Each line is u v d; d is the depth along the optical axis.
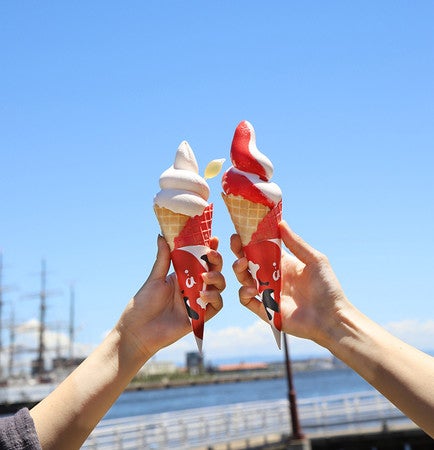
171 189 2.73
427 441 19.19
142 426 17.00
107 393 2.18
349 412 22.47
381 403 22.62
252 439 19.56
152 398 126.50
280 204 2.71
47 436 2.03
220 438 18.97
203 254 2.66
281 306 2.44
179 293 2.55
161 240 2.68
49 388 85.00
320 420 22.03
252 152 2.80
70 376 2.20
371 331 2.14
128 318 2.38
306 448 17.56
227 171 2.83
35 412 2.08
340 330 2.21
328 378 178.00
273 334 2.45
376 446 19.69
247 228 2.69
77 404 2.11
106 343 2.32
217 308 2.63
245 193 2.66
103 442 15.99
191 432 18.58
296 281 2.46
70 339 102.50
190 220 2.70
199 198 2.73
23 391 80.56
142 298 2.44
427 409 1.91
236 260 2.70
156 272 2.57
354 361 2.12
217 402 87.62
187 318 2.49
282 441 18.94
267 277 2.55
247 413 20.88
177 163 2.87
